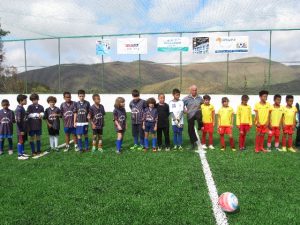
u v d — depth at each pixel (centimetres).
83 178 693
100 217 500
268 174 707
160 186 634
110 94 2211
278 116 966
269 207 527
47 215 511
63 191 614
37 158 894
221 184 643
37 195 596
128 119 1700
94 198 577
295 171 730
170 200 562
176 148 997
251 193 591
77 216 505
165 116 966
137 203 550
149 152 945
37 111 953
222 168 757
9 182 675
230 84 2311
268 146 970
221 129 978
